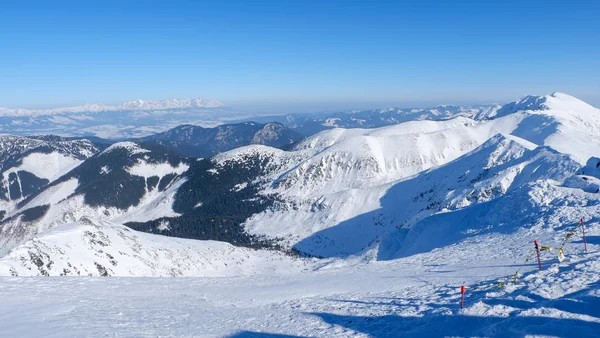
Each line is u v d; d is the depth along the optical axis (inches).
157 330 730.2
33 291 1095.6
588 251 935.0
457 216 2356.1
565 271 771.4
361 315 746.2
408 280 1040.8
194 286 1242.6
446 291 827.4
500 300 666.2
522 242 1278.3
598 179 1870.1
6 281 1221.7
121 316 839.7
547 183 1893.5
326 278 1275.8
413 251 2255.2
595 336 474.0
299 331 687.7
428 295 821.9
